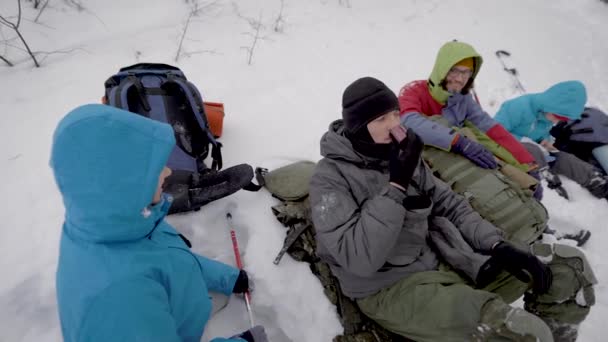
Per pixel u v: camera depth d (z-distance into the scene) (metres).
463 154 2.48
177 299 1.41
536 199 2.65
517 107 3.26
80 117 1.05
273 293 2.07
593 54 5.06
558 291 1.70
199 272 1.62
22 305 1.90
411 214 1.69
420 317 1.64
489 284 1.82
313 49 4.25
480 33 5.09
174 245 1.50
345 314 1.97
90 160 1.04
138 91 2.39
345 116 1.78
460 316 1.54
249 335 1.55
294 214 2.36
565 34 5.38
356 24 4.83
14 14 3.75
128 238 1.22
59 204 2.38
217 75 3.62
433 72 2.76
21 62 3.39
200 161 2.56
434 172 2.47
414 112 2.66
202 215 2.36
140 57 3.68
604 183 3.14
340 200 1.77
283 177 2.55
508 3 5.84
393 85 3.95
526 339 1.41
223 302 1.97
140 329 1.10
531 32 5.28
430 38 4.82
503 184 2.36
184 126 2.50
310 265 2.20
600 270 2.67
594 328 2.31
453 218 2.02
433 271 1.77
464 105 2.93
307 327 1.97
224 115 3.07
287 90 3.59
